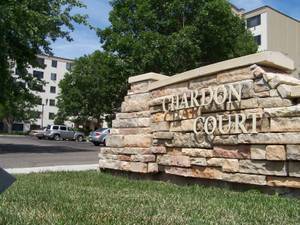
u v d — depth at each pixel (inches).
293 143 264.7
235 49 1091.3
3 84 836.0
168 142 368.8
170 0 1010.7
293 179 267.3
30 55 889.5
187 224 193.9
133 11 1056.2
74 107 2112.5
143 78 416.2
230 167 306.8
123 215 209.5
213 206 240.2
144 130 400.8
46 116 3464.6
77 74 2089.1
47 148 1007.6
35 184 328.2
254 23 2212.1
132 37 1014.4
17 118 2731.3
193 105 343.0
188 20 1008.9
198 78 348.5
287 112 269.4
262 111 287.3
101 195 275.9
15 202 243.9
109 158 432.5
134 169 395.9
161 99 380.8
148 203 249.3
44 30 826.2
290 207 236.7
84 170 466.6
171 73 985.5
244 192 293.1
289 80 283.3
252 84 296.8
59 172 434.3
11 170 471.2
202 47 1012.5
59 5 852.6
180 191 303.9
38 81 987.9
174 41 961.5
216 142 319.0
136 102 418.3
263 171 283.4
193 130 341.7
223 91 316.8
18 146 1064.8
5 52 789.9
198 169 336.2
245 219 207.3
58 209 222.7
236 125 302.0
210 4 978.1
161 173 381.4
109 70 1063.6
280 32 2210.9
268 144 280.2
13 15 753.6
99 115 2098.9
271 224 197.3
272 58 296.7
